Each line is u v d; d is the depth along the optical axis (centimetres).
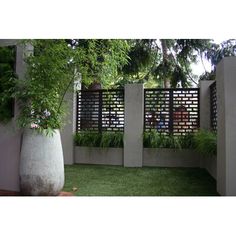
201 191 397
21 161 349
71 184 435
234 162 341
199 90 616
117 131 648
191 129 621
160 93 633
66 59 356
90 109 668
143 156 626
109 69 529
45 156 340
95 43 477
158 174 520
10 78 352
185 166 608
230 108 345
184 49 834
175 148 610
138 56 833
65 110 406
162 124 632
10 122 379
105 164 641
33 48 365
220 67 369
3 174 384
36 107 346
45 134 342
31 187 340
